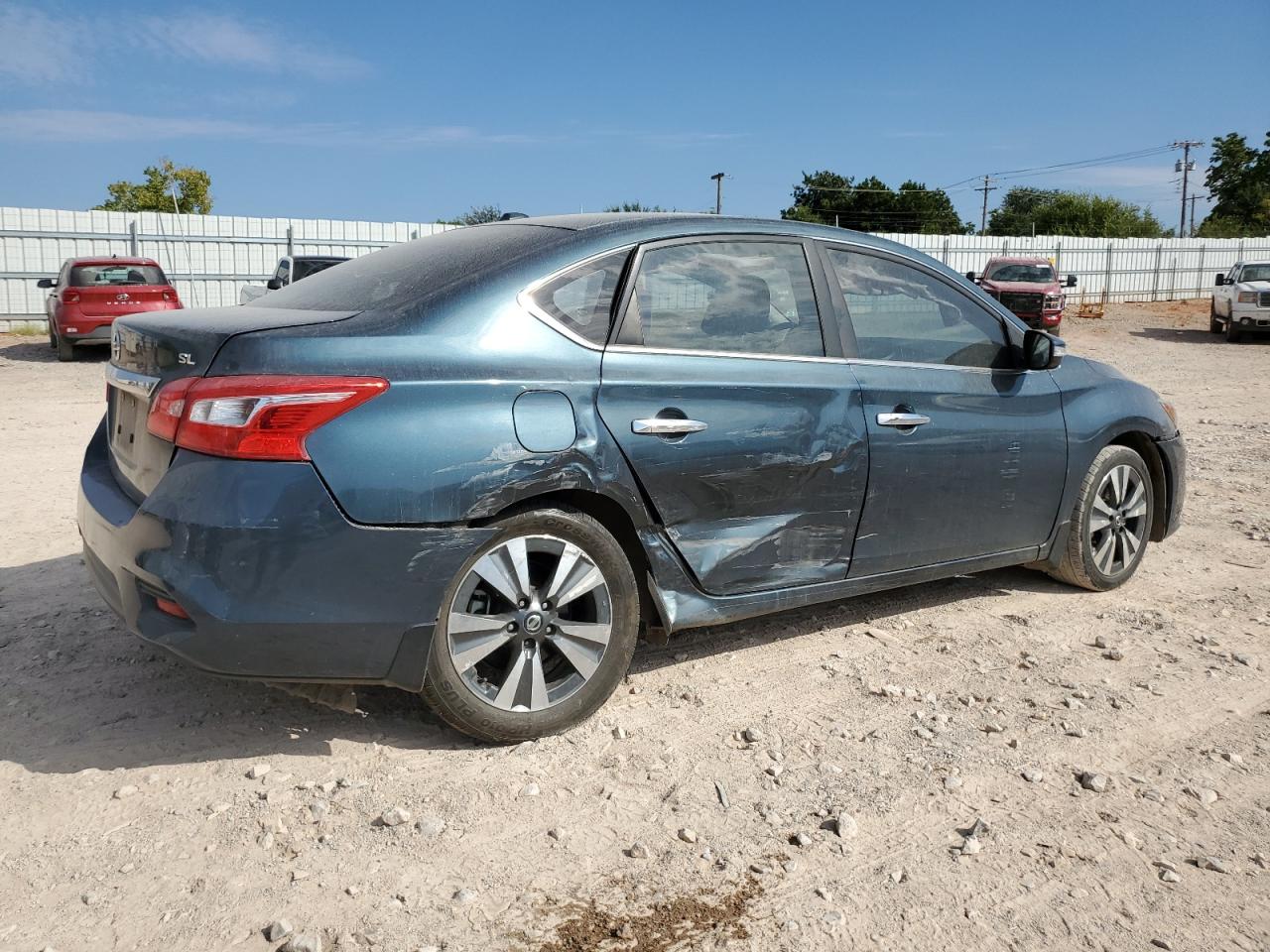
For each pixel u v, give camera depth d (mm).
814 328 3637
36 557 4871
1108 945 2260
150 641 2768
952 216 77500
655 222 3422
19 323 20328
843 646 3982
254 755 3000
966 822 2742
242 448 2646
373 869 2467
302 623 2701
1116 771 3041
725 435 3316
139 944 2186
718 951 2205
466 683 2965
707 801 2809
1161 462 4891
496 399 2902
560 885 2422
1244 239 38625
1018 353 4234
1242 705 3514
